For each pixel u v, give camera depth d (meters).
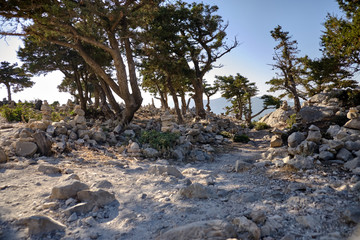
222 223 3.44
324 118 17.06
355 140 8.70
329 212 3.88
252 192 5.20
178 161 11.67
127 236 3.62
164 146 12.88
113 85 19.80
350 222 3.42
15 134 10.96
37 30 16.45
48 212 4.29
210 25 29.94
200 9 30.05
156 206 4.70
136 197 5.24
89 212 4.39
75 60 26.34
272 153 10.08
